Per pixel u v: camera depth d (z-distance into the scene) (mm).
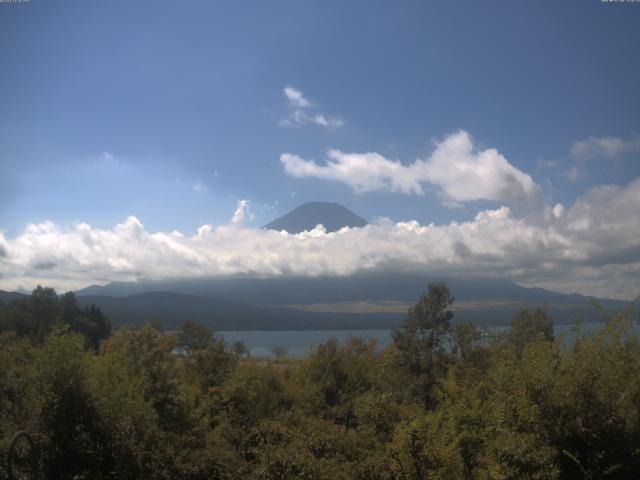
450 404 11070
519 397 9023
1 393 15727
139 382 18562
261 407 26828
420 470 11070
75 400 14383
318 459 14398
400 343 32469
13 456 13445
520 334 27516
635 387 8625
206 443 19328
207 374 29812
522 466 8305
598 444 8531
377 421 15273
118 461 14695
